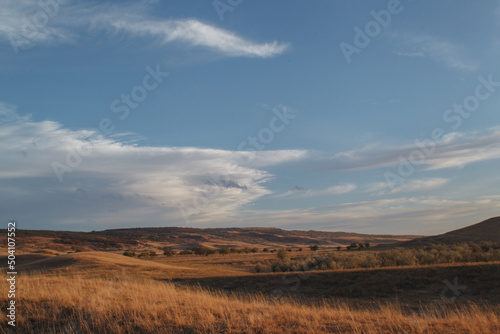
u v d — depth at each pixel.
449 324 8.75
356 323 8.81
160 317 9.52
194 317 9.52
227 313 10.02
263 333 8.05
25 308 10.16
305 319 9.17
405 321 8.94
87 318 9.49
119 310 10.02
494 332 7.85
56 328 8.95
